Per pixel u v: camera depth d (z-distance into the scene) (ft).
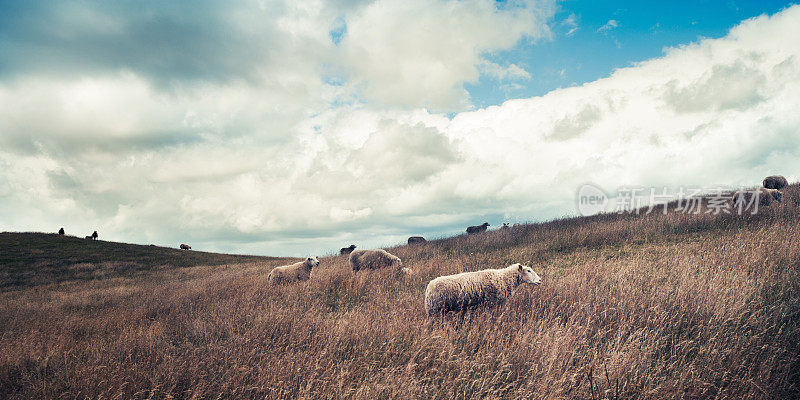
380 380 12.77
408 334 16.42
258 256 122.21
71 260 91.91
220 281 51.60
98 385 12.96
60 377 14.49
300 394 11.69
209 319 22.82
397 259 37.60
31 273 78.33
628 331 15.53
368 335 16.40
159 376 13.46
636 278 22.27
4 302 47.88
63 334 24.06
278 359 14.24
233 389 12.55
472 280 19.93
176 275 79.56
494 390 11.78
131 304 38.58
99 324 26.89
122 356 16.57
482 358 13.62
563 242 41.55
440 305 19.39
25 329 26.58
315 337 16.70
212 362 14.75
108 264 90.53
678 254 28.17
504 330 16.31
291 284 35.12
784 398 11.27
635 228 40.91
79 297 49.34
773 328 14.93
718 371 12.32
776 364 12.57
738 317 15.44
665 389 11.44
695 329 15.44
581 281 22.11
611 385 11.84
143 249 114.32
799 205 39.09
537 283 20.39
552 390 11.45
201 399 12.32
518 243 46.60
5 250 95.14
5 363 17.01
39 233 116.98
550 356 13.15
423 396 11.82
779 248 24.86
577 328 15.51
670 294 18.51
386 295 27.27
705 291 18.15
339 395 11.64
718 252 26.11
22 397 13.28
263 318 20.26
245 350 15.52
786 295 18.01
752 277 20.15
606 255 34.55
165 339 19.40
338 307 26.45
